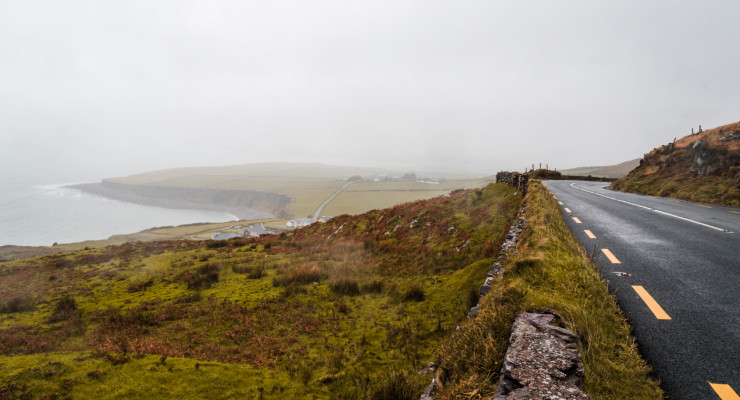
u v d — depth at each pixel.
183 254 25.42
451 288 11.99
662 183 28.12
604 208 17.38
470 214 21.64
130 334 9.72
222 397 5.16
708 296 5.96
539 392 2.97
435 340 8.49
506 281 6.70
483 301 6.62
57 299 14.79
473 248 16.31
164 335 9.58
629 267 7.75
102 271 20.41
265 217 185.75
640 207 17.69
